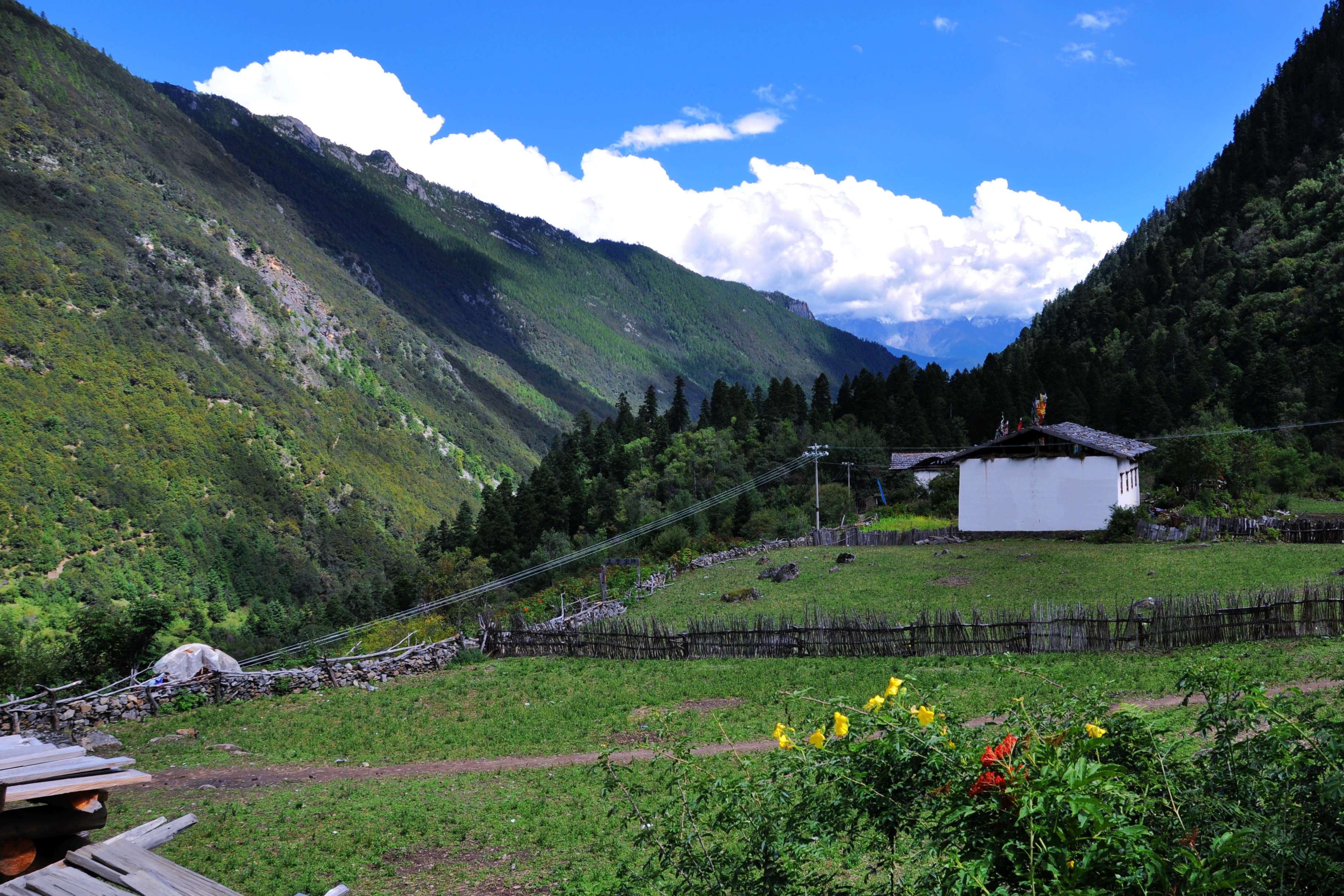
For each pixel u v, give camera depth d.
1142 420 113.69
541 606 55.31
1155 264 186.38
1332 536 46.06
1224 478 70.69
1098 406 118.19
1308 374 116.69
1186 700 6.80
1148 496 70.62
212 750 25.81
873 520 77.56
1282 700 6.58
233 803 19.61
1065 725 6.41
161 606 37.34
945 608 38.50
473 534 128.75
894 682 6.83
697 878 7.42
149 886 6.85
